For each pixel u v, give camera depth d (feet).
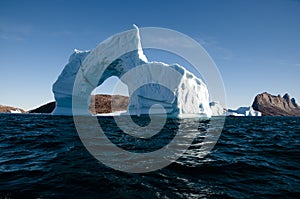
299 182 12.25
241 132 41.06
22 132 35.40
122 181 12.16
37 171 13.85
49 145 22.93
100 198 9.98
